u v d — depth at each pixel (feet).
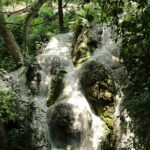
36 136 26.53
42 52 37.83
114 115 28.68
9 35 37.91
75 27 37.06
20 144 25.63
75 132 27.30
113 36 35.14
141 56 20.25
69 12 50.72
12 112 26.13
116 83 30.01
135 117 23.39
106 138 27.68
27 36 42.06
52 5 56.90
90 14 36.42
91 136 27.84
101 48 34.32
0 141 24.66
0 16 37.45
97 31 35.70
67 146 27.27
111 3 18.35
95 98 29.50
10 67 38.93
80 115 27.73
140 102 21.88
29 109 27.04
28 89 32.12
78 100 29.71
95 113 29.37
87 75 30.58
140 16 18.72
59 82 31.73
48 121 28.60
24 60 38.27
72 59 34.68
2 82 32.19
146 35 18.24
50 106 30.01
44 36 45.98
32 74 32.65
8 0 48.21
